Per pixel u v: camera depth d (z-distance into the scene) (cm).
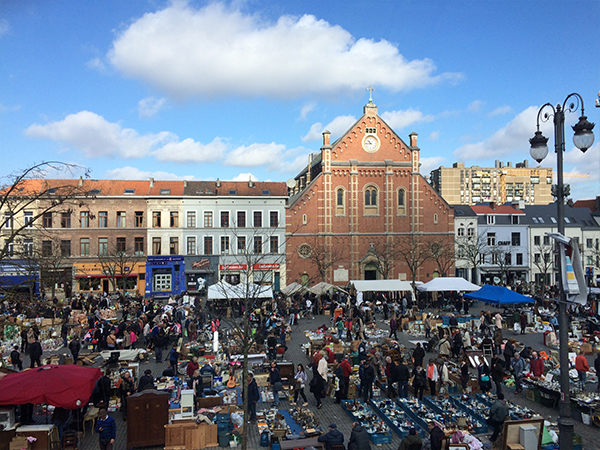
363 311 4019
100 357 2467
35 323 3241
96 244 5384
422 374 2066
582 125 1217
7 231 4903
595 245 7075
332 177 5656
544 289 5691
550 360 2564
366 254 5647
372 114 5744
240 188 5766
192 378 2062
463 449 1432
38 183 5356
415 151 5781
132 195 5456
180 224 5519
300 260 5606
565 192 1280
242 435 1587
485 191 16862
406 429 1730
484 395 2030
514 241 6800
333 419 1889
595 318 3641
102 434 1501
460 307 4456
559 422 1233
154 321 3253
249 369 2428
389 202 5722
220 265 5484
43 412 1908
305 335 3562
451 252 5778
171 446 1623
